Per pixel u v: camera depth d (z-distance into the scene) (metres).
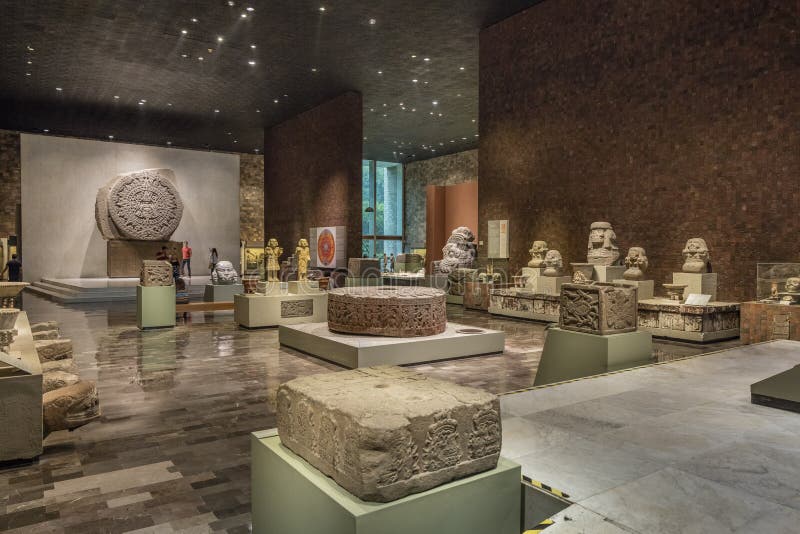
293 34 15.51
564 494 2.62
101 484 3.86
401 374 2.79
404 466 2.07
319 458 2.29
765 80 9.84
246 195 33.53
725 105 10.43
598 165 12.77
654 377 5.26
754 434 3.58
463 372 7.41
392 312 8.05
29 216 20.62
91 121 25.38
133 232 19.69
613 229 12.49
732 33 10.30
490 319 13.23
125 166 22.02
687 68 11.02
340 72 18.80
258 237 33.88
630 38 12.04
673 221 11.34
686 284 10.42
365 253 36.03
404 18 14.57
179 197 20.61
